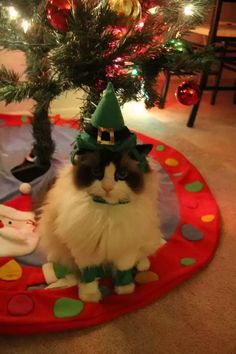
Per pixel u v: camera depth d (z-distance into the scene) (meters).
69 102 1.64
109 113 0.59
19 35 0.87
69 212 0.63
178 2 0.95
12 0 0.92
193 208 1.02
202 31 1.54
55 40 0.81
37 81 0.84
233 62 1.75
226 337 0.66
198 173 1.19
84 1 0.75
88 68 0.79
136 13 0.77
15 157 1.21
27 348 0.62
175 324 0.68
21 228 0.89
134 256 0.69
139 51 0.84
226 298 0.75
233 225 0.98
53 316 0.66
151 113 1.70
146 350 0.63
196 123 1.63
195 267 0.79
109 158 0.60
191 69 0.93
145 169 0.66
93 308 0.68
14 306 0.67
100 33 0.74
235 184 1.17
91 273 0.71
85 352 0.62
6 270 0.77
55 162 1.17
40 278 0.76
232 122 1.67
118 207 0.63
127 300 0.70
